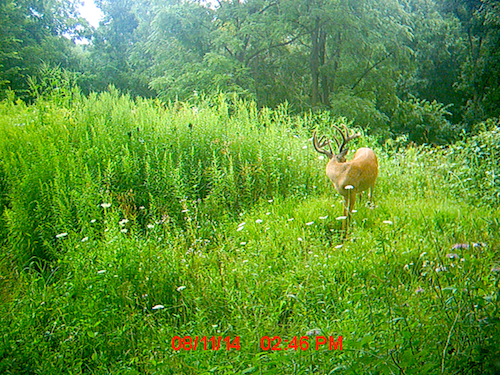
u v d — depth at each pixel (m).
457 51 33.53
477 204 7.54
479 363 2.97
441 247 5.26
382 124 23.39
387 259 5.05
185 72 24.22
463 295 3.40
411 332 3.32
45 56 28.08
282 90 25.83
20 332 4.47
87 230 6.31
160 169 8.51
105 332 4.55
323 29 23.53
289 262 5.44
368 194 8.02
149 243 5.89
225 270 5.37
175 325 4.61
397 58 25.83
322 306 4.40
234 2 24.81
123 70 33.28
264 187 8.75
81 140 9.10
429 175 9.35
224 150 9.34
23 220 6.90
